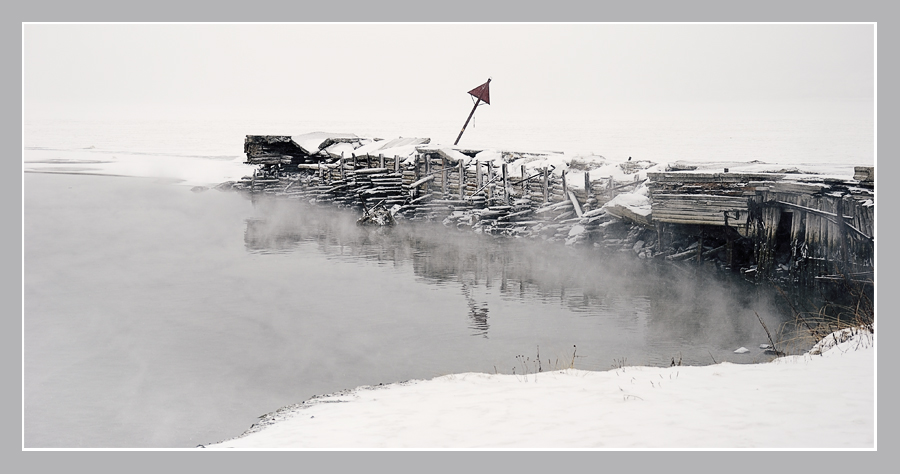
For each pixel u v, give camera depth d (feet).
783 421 29.01
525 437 28.37
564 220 96.94
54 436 37.91
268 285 76.18
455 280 77.71
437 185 126.21
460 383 39.01
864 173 63.82
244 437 31.35
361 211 135.33
